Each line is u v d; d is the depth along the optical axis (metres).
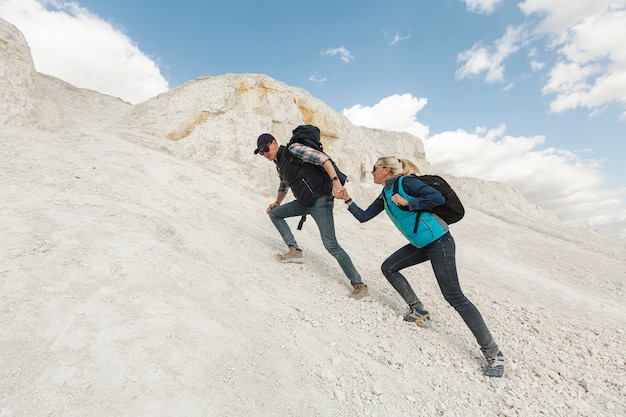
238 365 1.99
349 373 2.29
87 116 10.40
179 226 3.96
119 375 1.65
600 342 4.29
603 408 2.71
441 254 2.83
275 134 11.22
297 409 1.85
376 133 21.33
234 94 10.82
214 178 7.61
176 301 2.32
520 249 11.50
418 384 2.38
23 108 6.26
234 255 3.82
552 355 3.50
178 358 1.86
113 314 2.04
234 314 2.49
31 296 2.01
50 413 1.38
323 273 4.07
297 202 3.85
